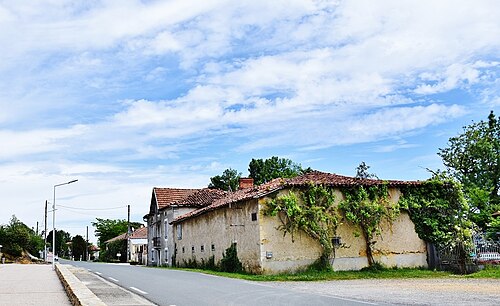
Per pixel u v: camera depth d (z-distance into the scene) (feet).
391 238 92.12
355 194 91.35
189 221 132.36
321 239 87.51
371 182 93.30
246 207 92.89
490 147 157.28
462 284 63.36
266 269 85.05
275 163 223.92
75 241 410.31
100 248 407.23
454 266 89.40
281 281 74.49
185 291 55.21
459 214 94.73
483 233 103.50
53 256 148.25
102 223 422.82
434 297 47.50
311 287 61.16
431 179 97.04
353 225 90.84
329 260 87.81
